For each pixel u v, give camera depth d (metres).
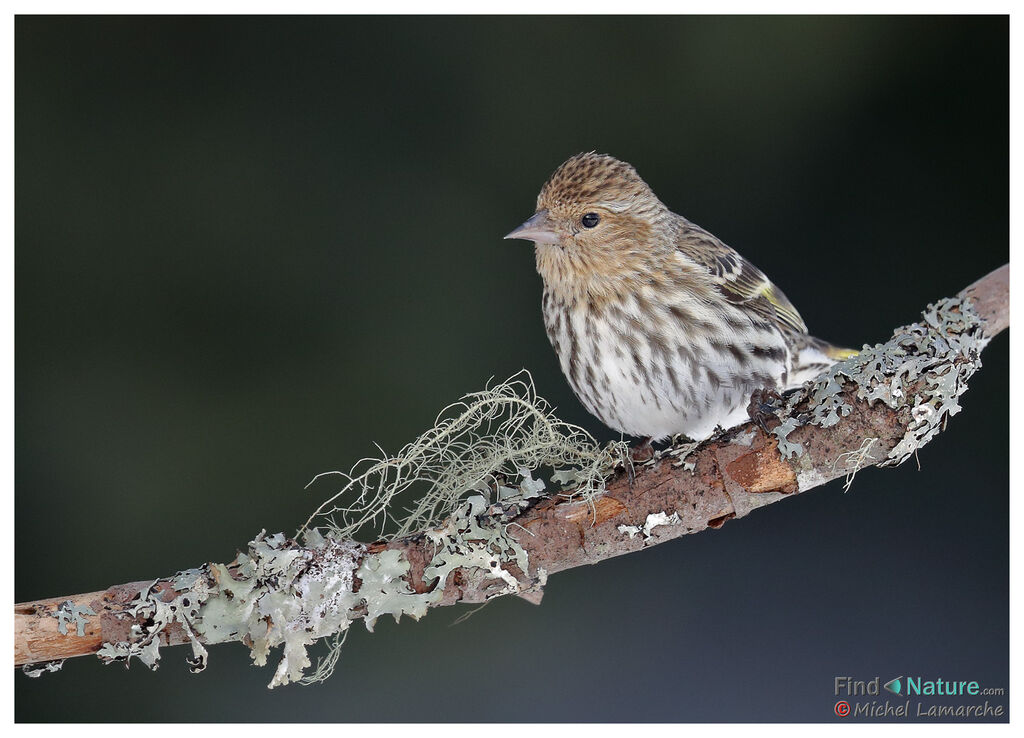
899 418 4.86
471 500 4.84
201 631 4.57
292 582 4.61
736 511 4.94
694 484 4.89
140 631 4.57
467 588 4.77
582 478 4.98
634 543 4.89
